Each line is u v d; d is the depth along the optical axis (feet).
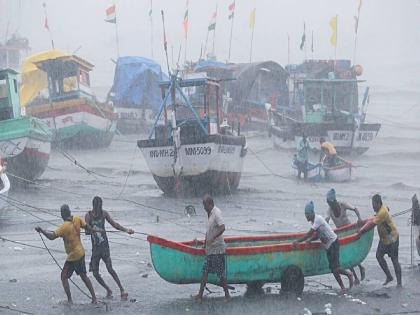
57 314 72.13
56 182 193.26
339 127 241.76
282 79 295.69
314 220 81.46
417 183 195.11
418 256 105.60
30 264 97.35
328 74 264.72
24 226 128.47
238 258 79.05
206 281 77.97
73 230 76.23
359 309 74.33
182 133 169.78
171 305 76.43
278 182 200.13
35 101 281.33
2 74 175.73
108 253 79.10
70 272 76.89
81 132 260.42
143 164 234.99
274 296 80.59
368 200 165.27
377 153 264.93
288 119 267.39
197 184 166.09
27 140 172.24
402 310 74.08
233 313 72.90
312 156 240.32
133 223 132.87
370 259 103.91
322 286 86.69
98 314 72.28
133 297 80.28
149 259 101.86
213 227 77.30
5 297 79.41
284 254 80.89
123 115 313.53
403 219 140.67
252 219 136.56
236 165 172.96
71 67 256.11
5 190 130.52
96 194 172.96
